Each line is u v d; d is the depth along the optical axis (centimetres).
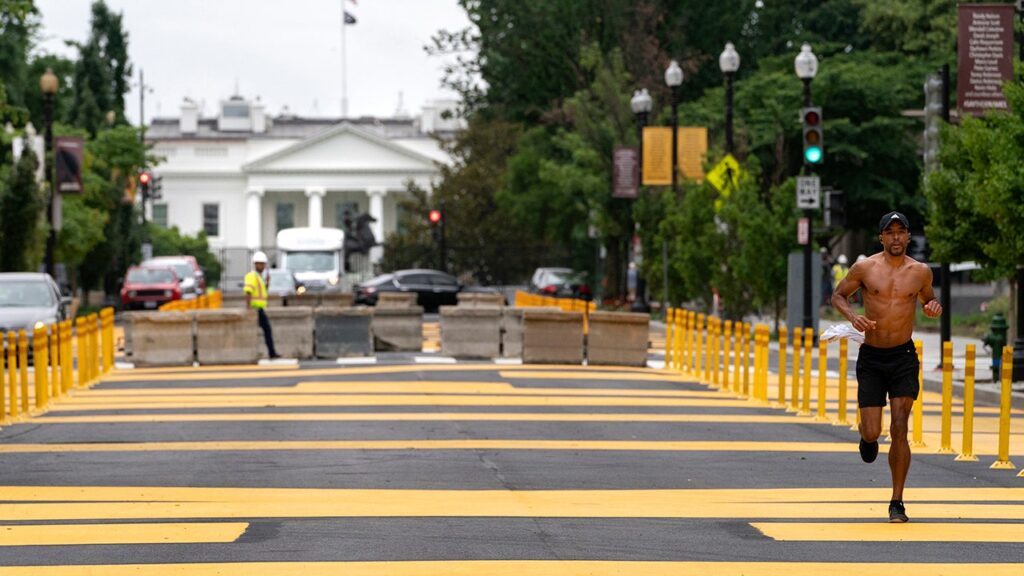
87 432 4722
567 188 14612
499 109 19138
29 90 16938
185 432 4709
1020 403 5662
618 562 2630
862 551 2745
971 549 2769
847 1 19412
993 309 9950
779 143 11912
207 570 2548
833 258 18600
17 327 7888
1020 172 5638
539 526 3009
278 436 4597
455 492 3491
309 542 2812
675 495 3456
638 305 12794
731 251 10175
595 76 15888
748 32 19025
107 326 7400
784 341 5706
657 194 12469
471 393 5994
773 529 2977
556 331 7725
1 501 3353
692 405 5622
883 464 4022
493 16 17800
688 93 17775
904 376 3097
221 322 7756
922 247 8425
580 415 5216
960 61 6594
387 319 8656
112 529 2961
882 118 15138
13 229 10775
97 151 16012
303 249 17025
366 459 4084
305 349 8156
